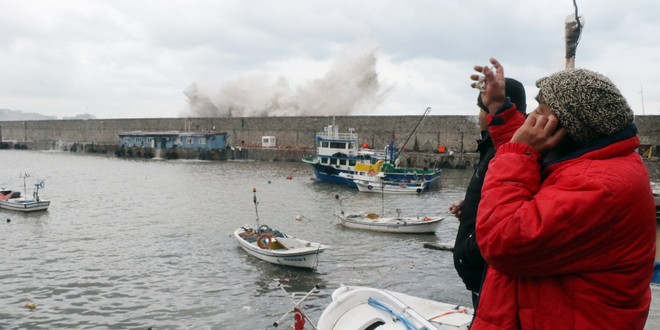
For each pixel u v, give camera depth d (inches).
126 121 4261.8
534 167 90.7
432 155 2751.0
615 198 80.0
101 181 2214.6
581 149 90.3
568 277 85.7
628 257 82.7
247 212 1432.1
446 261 908.6
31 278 802.8
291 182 2178.9
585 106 86.3
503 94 114.0
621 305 83.4
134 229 1182.3
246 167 2896.2
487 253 88.0
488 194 90.6
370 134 3166.8
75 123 4576.8
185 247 997.8
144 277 806.5
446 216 1385.3
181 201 1642.5
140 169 2775.6
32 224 1246.9
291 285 765.9
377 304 283.3
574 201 80.1
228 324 619.8
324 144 2203.5
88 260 908.6
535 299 87.9
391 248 1007.0
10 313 658.2
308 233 1149.1
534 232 81.3
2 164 3063.5
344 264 885.8
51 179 2287.2
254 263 879.7
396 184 1893.5
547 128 90.2
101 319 639.8
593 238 81.9
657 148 2267.5
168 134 3587.6
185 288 751.7
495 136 112.9
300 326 522.6
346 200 1681.8
